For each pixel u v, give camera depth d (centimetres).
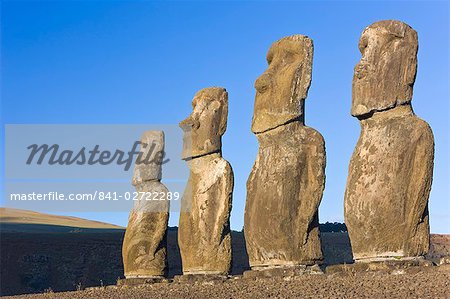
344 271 1942
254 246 2173
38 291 4372
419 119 1923
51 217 7912
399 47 1952
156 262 2738
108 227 7331
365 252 1936
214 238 2452
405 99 1944
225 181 2464
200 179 2517
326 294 1659
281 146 2150
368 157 1953
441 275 1711
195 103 2572
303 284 1844
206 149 2516
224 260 2453
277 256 2111
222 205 2459
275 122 2159
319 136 2138
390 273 1834
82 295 2409
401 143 1909
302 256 2097
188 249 2506
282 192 2111
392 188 1902
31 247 4688
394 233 1895
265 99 2202
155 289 2309
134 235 2758
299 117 2161
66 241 4772
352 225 1962
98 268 4525
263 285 1942
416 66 1962
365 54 1988
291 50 2208
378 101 1948
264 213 2134
